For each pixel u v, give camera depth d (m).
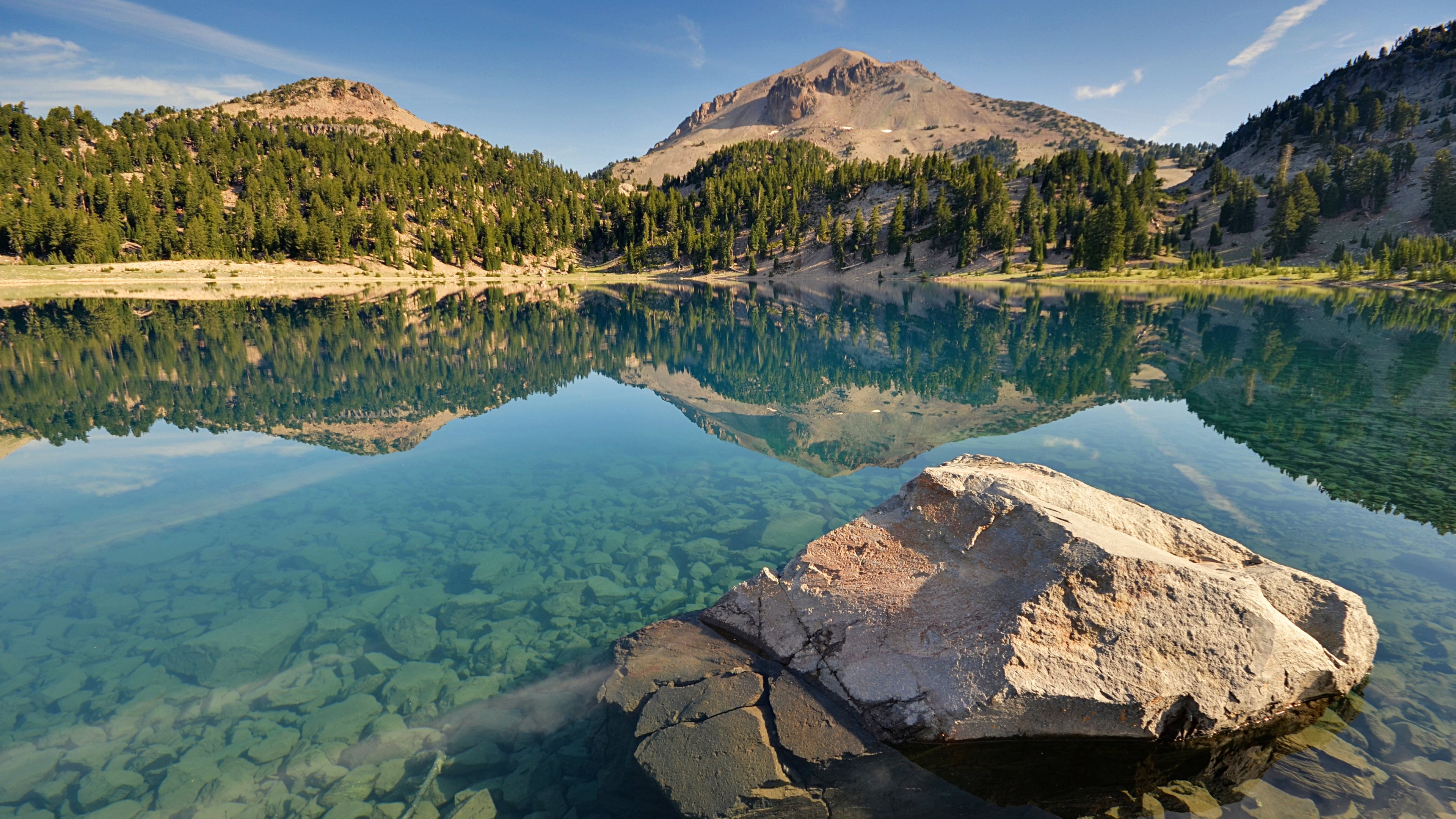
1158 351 26.12
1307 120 158.12
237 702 5.76
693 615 6.89
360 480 11.80
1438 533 8.22
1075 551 5.29
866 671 5.45
